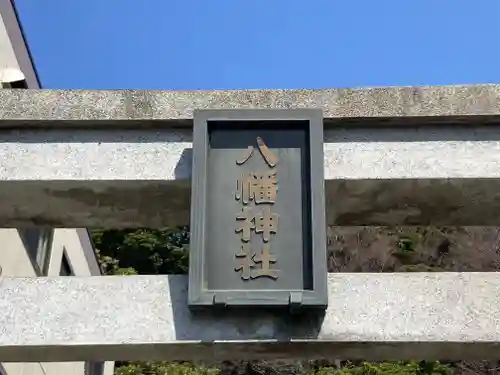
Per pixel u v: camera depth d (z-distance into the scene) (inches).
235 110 138.6
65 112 145.0
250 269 125.3
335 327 123.7
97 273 468.4
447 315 125.6
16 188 140.7
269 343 122.4
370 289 128.4
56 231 361.4
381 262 526.3
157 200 144.9
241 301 120.3
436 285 129.2
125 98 147.1
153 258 741.3
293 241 127.8
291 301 119.2
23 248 303.1
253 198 132.0
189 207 146.6
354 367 431.8
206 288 123.3
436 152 140.6
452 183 137.6
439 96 144.3
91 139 145.0
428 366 408.5
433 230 525.7
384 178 136.9
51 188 140.9
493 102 142.9
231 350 125.9
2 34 291.4
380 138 142.7
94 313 127.0
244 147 137.2
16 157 142.4
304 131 138.6
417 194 141.3
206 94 147.9
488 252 500.4
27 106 145.9
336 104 144.7
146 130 146.0
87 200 144.9
